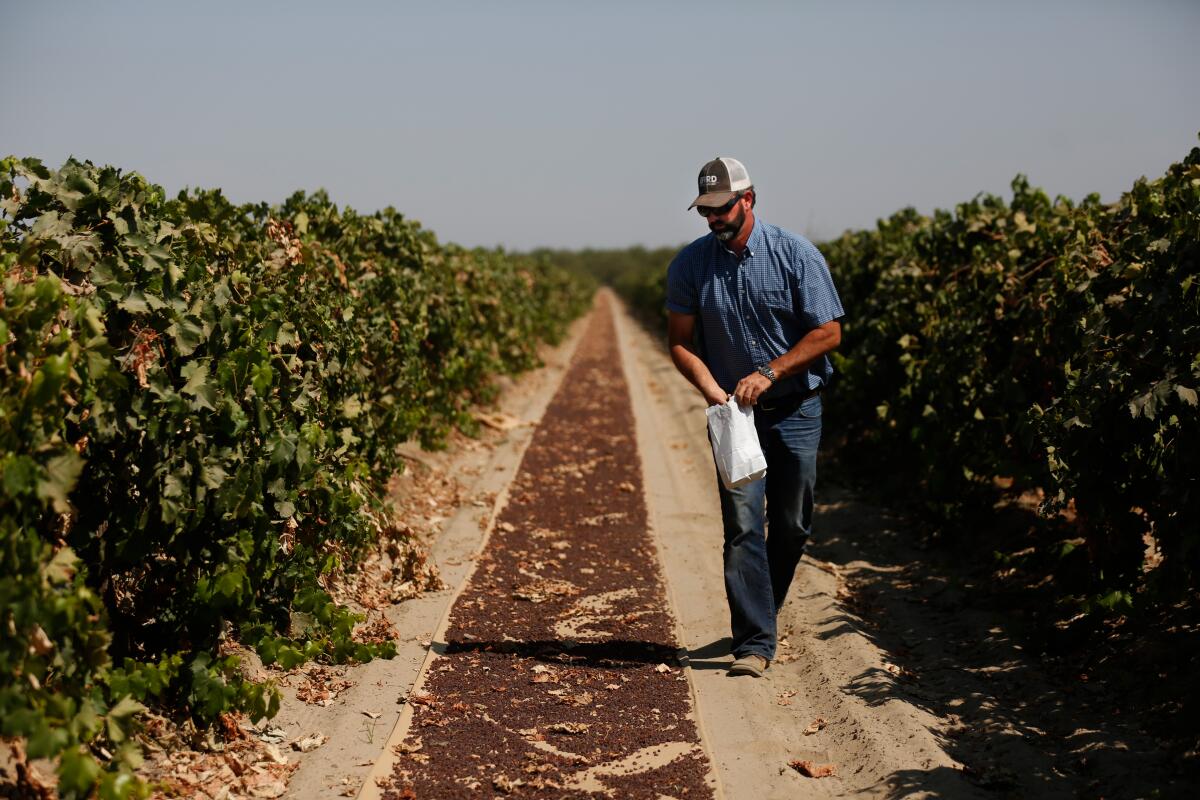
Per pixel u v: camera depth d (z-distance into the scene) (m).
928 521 7.74
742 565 5.11
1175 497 4.56
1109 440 5.08
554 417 14.48
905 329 9.20
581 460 11.16
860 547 7.78
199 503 4.08
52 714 3.10
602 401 16.48
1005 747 4.23
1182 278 4.82
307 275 6.43
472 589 6.52
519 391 17.58
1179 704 4.35
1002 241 7.82
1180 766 3.90
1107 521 5.18
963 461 7.24
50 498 3.28
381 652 4.92
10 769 3.32
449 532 7.89
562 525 8.23
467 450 11.65
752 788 4.01
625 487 9.53
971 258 8.66
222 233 5.88
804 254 4.98
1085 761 4.09
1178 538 4.57
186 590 4.31
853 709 4.61
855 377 9.98
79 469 3.26
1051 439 5.20
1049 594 5.96
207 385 4.11
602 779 4.03
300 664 4.53
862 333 11.12
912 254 10.01
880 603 6.44
